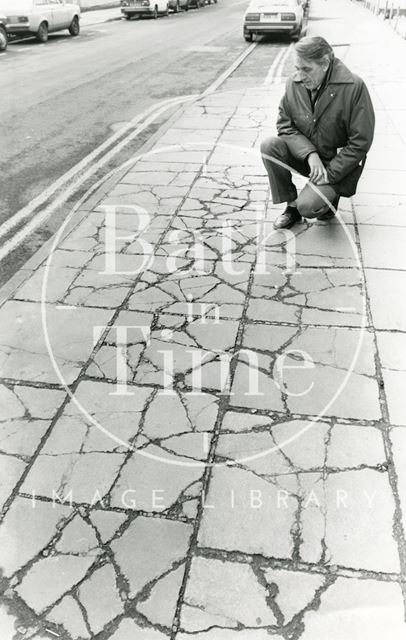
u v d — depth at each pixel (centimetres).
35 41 1798
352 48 1417
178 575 205
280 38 1762
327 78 380
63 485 240
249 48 1565
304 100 397
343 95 380
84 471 247
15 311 358
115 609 195
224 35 1920
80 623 191
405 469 244
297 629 188
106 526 223
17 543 217
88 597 199
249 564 208
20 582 204
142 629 189
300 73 380
